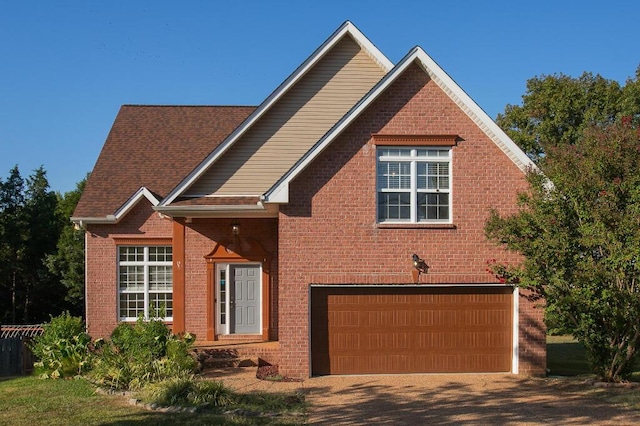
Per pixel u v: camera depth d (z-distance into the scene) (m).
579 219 14.29
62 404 12.98
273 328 20.47
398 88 16.44
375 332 16.59
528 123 42.75
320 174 16.34
